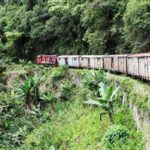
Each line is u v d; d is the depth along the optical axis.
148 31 30.61
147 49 31.09
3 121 29.59
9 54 57.19
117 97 22.33
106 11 38.84
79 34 47.66
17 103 32.81
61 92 32.59
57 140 24.44
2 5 71.94
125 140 18.06
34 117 31.02
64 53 50.66
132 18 30.12
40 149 24.59
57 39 52.25
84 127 23.47
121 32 36.31
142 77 21.44
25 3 58.88
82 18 44.34
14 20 58.22
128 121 19.47
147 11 29.56
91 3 39.53
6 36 55.50
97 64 32.47
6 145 26.23
